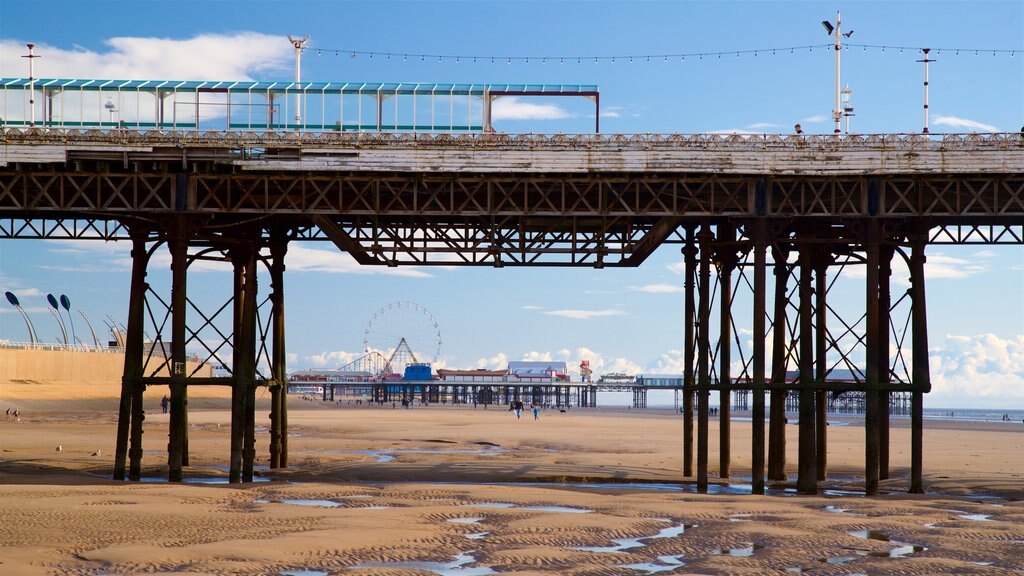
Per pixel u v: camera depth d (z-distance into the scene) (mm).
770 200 35188
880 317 39375
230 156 35000
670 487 37594
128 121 37969
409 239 36844
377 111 38406
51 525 23984
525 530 24625
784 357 40250
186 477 39094
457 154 35156
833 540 23906
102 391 141875
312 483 35500
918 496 34188
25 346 144875
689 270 39438
